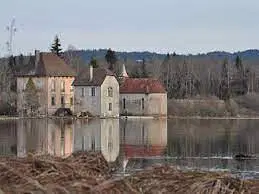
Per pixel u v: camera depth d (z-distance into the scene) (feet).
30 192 83.20
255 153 222.07
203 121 551.59
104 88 622.54
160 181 98.84
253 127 433.48
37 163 103.76
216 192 92.63
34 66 638.53
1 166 96.99
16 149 230.48
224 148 246.06
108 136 322.96
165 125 460.14
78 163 114.21
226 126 449.48
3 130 360.48
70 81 647.15
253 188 97.14
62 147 249.14
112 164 174.91
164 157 205.36
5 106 606.96
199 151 231.91
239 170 164.86
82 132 354.74
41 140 283.59
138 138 309.83
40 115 603.26
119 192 89.10
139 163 183.32
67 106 638.94
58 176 95.96
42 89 629.51
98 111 620.90
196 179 98.43
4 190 82.43
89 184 91.56
